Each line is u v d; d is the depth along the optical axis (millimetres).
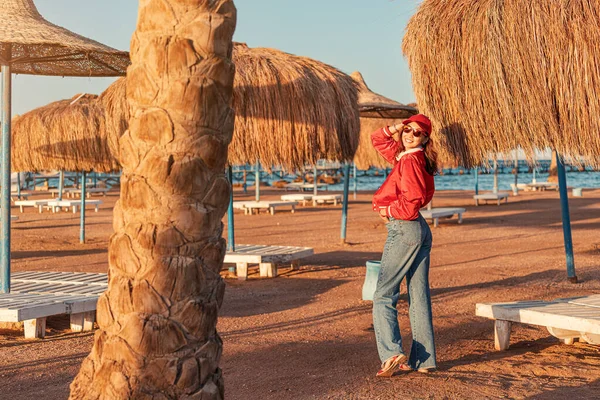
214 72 2285
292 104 8227
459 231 15531
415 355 4660
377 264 7445
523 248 12094
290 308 7105
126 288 2266
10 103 6230
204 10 2273
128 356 2248
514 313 5148
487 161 5703
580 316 4812
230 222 9609
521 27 5285
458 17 5684
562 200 8516
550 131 5273
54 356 5180
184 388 2270
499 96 5395
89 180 45938
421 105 5922
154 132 2254
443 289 8078
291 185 34844
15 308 5516
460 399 3992
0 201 6441
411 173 4457
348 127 8977
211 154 2287
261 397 4105
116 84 9609
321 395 4105
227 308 7137
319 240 14062
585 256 10758
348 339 5707
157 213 2258
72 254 12172
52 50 6664
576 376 4484
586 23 5051
